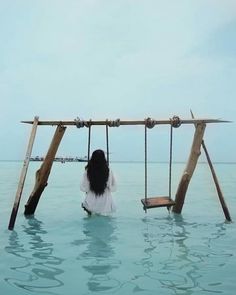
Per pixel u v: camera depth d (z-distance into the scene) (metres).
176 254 2.71
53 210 4.85
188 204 5.57
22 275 2.26
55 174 15.33
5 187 8.65
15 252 2.76
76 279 2.18
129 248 2.88
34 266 2.43
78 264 2.47
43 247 2.91
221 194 4.17
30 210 4.43
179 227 3.70
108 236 3.29
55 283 2.12
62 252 2.76
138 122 4.11
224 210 4.11
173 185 9.95
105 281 2.15
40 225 3.79
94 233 3.41
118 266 2.42
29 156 3.92
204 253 2.73
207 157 4.30
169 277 2.22
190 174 4.42
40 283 2.12
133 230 3.55
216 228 3.66
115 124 4.10
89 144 4.18
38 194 4.39
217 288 2.04
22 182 3.78
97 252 2.76
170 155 4.30
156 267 2.40
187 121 4.22
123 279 2.18
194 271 2.32
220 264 2.46
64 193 7.22
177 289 2.03
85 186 4.16
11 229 3.58
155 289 2.03
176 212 4.54
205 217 4.32
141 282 2.13
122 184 10.14
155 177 14.30
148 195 7.04
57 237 3.25
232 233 3.42
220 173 19.50
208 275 2.25
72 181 10.95
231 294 1.96
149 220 4.08
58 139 4.29
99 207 4.12
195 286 2.07
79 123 4.13
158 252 2.76
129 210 4.84
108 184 4.16
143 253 2.73
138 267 2.40
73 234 3.37
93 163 4.10
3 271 2.33
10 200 6.21
